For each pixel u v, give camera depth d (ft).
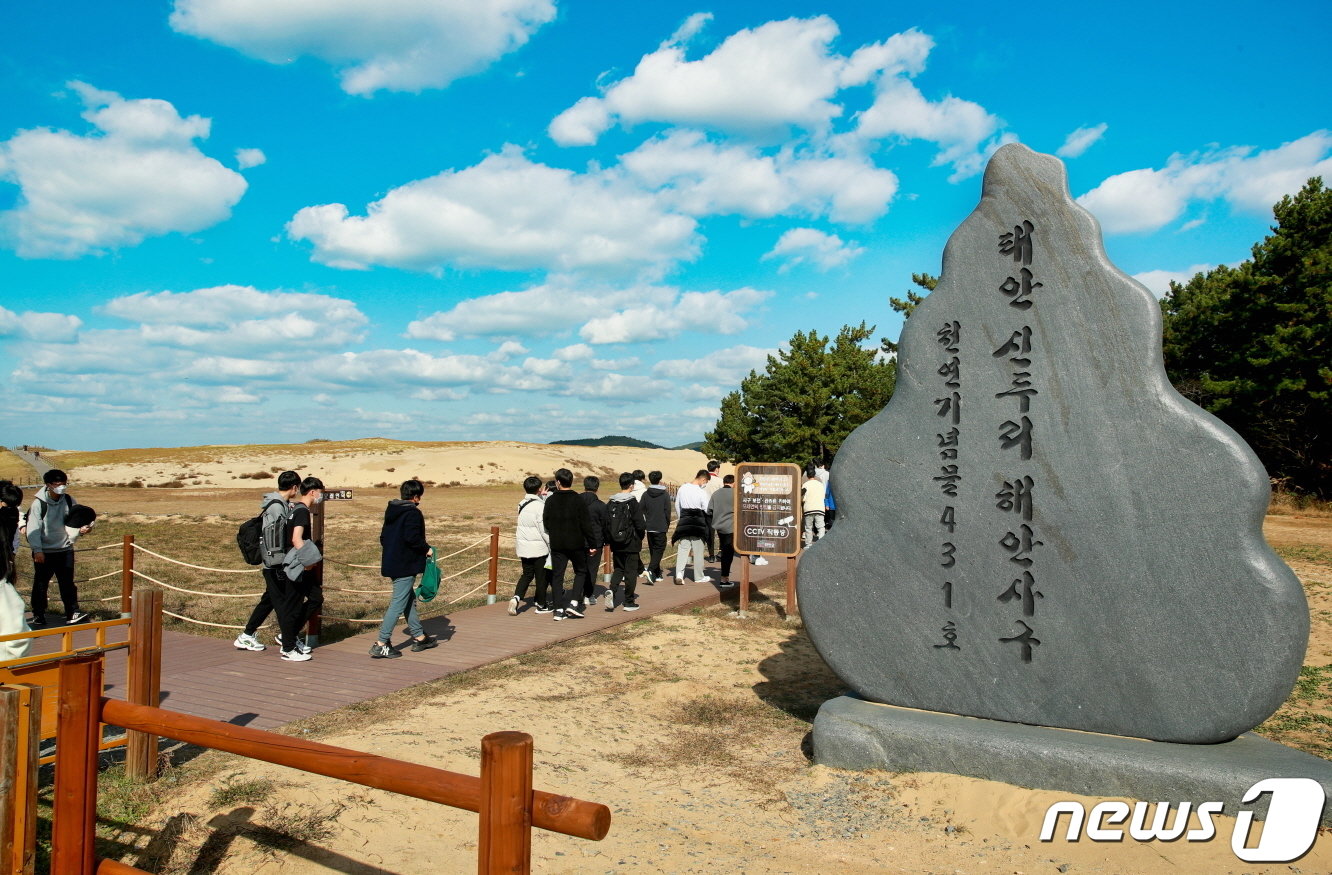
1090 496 18.72
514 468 211.82
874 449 21.09
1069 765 17.51
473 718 23.03
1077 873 15.17
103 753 20.13
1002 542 19.60
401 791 9.97
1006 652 19.48
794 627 36.58
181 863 14.89
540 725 22.89
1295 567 50.06
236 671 27.37
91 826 12.02
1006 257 19.90
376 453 243.81
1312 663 29.78
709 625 36.37
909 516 20.62
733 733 23.11
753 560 57.36
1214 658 17.48
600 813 8.88
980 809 17.40
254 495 153.89
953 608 20.08
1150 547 18.11
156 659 17.84
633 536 39.60
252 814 16.58
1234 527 17.40
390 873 14.90
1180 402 18.10
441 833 16.46
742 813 17.99
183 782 18.03
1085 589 18.70
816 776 19.57
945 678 20.11
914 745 19.12
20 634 16.02
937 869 15.53
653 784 19.52
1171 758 16.93
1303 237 99.96
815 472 53.78
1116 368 18.62
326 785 18.10
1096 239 19.03
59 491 34.24
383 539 29.81
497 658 29.66
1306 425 100.17
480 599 42.75
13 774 11.09
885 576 20.80
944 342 20.51
